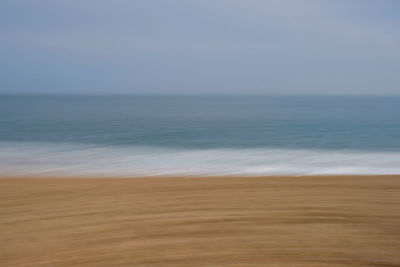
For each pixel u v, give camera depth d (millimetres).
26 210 5004
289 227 4156
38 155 13977
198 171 10562
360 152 15297
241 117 42844
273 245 3572
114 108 69750
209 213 4797
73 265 3129
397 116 42750
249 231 4016
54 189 6547
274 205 5238
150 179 7770
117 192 6246
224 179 7766
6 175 9703
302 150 16000
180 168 11109
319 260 3223
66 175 9773
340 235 3877
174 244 3605
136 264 3135
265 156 14008
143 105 90312
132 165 11688
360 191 6344
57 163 12023
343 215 4676
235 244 3605
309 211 4891
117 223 4340
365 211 4879
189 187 6699
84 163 12055
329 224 4277
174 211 4906
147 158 13375
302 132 25047
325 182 7336
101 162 12320
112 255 3332
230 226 4207
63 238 3805
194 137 22234
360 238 3781
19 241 3723
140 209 5023
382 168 11289
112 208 5090
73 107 72562
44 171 10406
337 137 21797
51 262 3193
